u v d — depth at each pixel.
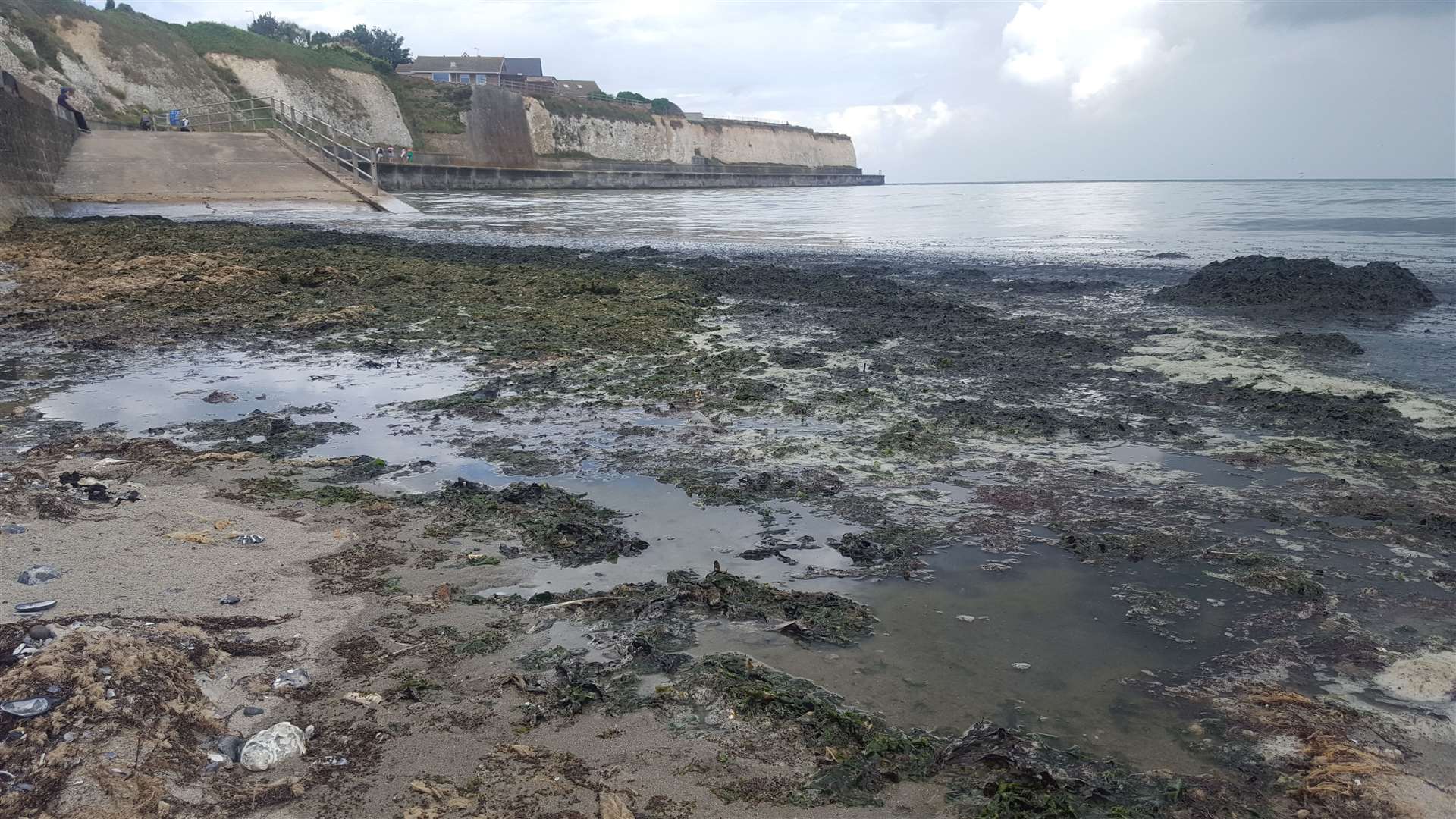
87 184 29.02
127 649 3.40
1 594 4.08
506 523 5.38
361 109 67.94
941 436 7.15
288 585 4.50
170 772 2.96
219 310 12.31
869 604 4.46
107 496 5.57
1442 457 6.50
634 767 3.17
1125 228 30.53
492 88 80.19
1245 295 13.66
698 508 5.71
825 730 3.38
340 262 16.50
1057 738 3.38
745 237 26.67
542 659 3.89
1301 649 4.02
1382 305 12.95
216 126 53.38
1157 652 4.00
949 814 2.97
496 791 3.01
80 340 10.38
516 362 9.60
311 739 3.26
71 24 50.19
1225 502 5.77
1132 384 8.76
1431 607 4.38
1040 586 4.64
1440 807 2.97
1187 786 3.10
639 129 103.31
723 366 9.40
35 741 2.94
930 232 29.25
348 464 6.41
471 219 31.48
